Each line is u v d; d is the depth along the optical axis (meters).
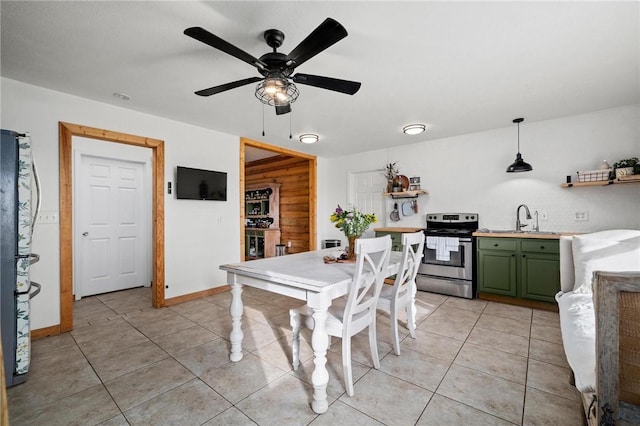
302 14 1.63
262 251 6.20
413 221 4.58
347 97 2.78
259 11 1.61
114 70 2.25
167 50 1.98
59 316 2.62
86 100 2.80
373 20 1.68
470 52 2.01
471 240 3.60
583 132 3.28
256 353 2.23
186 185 3.50
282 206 6.16
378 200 5.08
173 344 2.38
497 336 2.50
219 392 1.74
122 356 2.18
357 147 4.85
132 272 4.23
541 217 3.53
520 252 3.27
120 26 1.73
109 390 1.77
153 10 1.59
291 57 1.59
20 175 1.84
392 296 2.19
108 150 3.93
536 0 1.53
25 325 1.85
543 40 1.87
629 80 2.44
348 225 2.46
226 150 4.00
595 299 0.79
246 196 6.91
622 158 3.07
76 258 3.65
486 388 1.77
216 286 3.88
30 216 1.88
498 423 1.48
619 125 3.09
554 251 3.07
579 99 2.86
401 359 2.12
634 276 0.74
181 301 3.50
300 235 5.82
